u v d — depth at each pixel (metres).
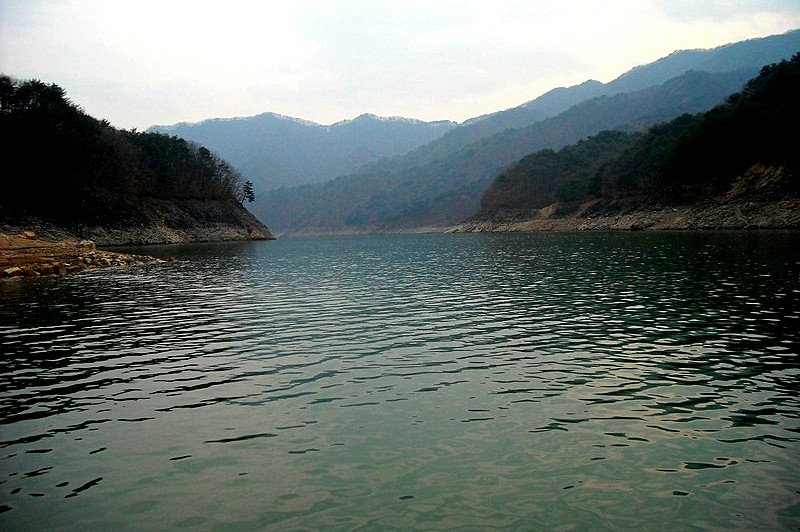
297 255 78.88
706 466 9.88
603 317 23.31
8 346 20.00
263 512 8.59
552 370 15.77
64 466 10.28
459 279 39.88
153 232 116.06
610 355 17.23
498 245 88.06
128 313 27.20
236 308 28.45
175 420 12.48
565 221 158.62
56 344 20.28
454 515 8.41
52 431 11.95
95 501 9.02
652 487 9.19
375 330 21.95
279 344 19.81
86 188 104.50
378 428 11.77
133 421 12.47
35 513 8.69
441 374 15.61
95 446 11.14
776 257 44.47
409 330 21.80
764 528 8.03
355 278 43.03
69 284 40.72
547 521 8.23
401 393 14.03
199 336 21.48
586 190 170.12
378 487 9.29
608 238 89.75
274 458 10.43
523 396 13.62
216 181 162.00
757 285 30.31
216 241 138.62
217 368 16.73
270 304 29.67
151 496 9.14
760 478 9.44
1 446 11.21
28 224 88.81
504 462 10.11
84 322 24.78
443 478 9.55
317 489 9.26
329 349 18.88
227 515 8.53
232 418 12.53
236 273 49.56
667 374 15.13
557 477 9.54
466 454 10.45
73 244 62.03
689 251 54.12
